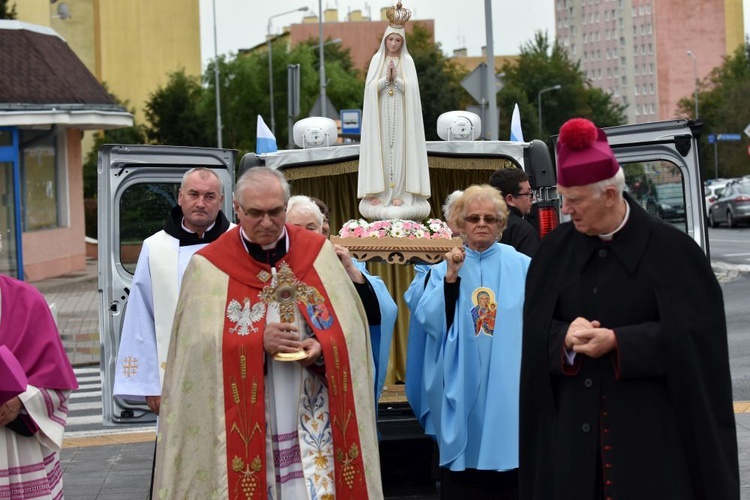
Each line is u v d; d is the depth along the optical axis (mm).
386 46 7672
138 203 8781
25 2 32938
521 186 7914
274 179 4855
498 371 6312
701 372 4195
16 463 4914
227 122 51281
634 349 4168
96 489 8312
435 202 9211
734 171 72625
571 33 148250
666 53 132750
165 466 4887
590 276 4363
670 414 4223
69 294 23281
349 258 5926
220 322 4871
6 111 22703
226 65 53375
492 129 19875
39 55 24422
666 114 133500
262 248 4973
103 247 8648
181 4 62531
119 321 8586
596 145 4266
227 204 8930
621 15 138750
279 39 80812
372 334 6223
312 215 6234
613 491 4227
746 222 40250
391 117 7602
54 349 5008
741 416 9719
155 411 6332
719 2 132375
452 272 6309
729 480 4188
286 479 4922
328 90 56188
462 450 6293
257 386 4828
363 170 7637
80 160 27891
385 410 7781
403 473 7734
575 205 4266
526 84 86125
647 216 4344
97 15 54844
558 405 4414
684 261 4262
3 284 4996
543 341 4387
